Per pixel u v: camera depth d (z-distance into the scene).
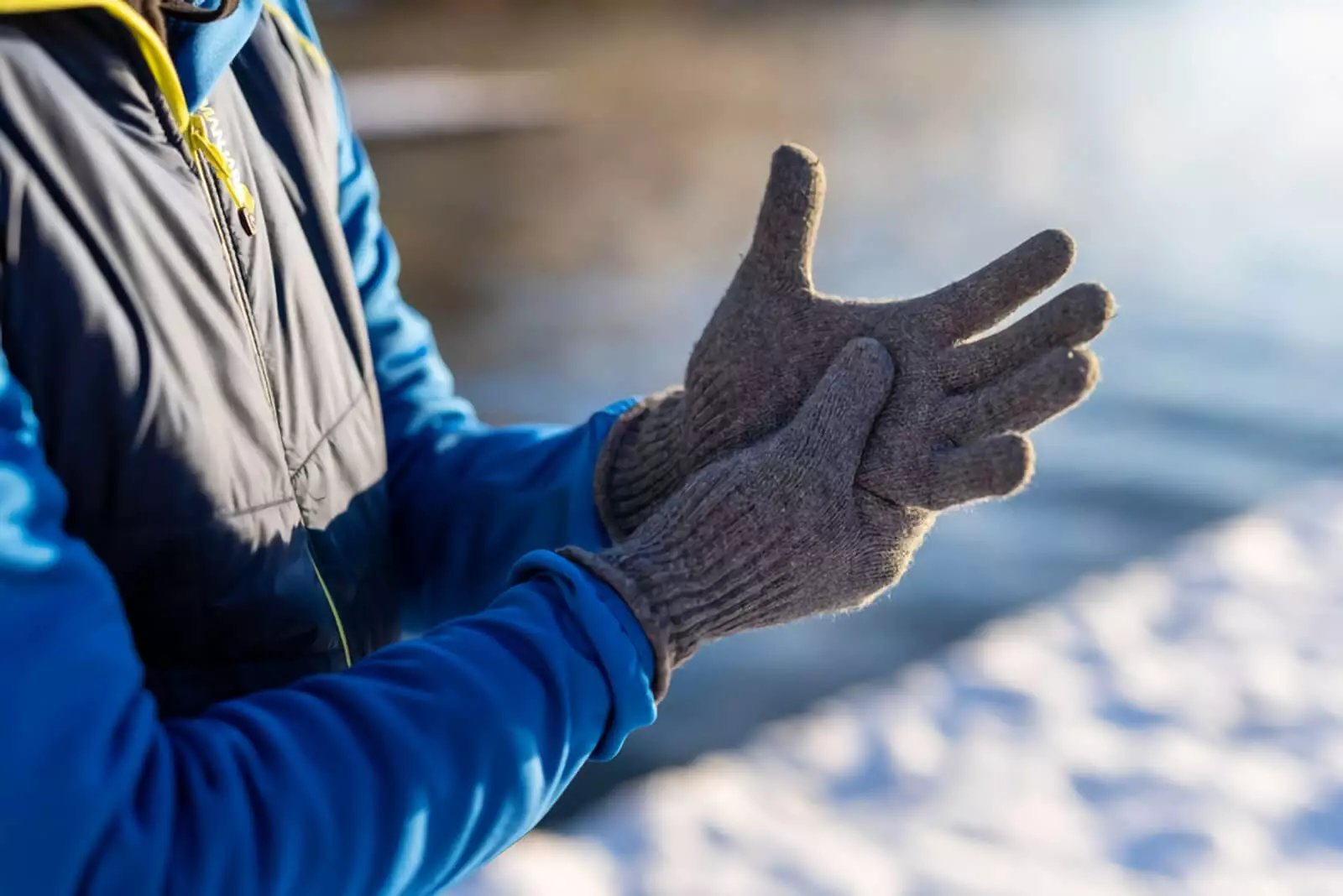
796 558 0.94
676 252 7.09
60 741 0.78
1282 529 3.35
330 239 1.05
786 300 1.00
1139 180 9.34
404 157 9.82
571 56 17.31
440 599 1.15
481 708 0.86
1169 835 2.10
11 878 0.78
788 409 0.99
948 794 2.19
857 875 1.97
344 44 17.58
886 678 2.57
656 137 11.17
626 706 0.89
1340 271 6.57
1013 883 1.97
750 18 24.22
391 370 1.16
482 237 7.36
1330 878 2.01
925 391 0.95
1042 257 0.95
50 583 0.80
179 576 0.90
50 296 0.84
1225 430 4.21
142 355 0.87
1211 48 19.72
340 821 0.83
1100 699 2.50
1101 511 3.49
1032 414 0.93
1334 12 25.64
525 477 1.12
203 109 0.95
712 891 1.91
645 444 1.07
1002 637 2.74
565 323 5.70
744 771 2.23
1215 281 6.42
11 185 0.83
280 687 0.95
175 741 0.83
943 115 12.77
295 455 0.98
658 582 0.92
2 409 0.81
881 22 23.89
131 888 0.79
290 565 0.95
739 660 2.62
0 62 0.84
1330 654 2.67
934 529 3.34
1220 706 2.48
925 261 6.93
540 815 0.88
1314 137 11.35
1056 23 23.70
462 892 1.86
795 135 11.38
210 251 0.91
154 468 0.88
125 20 0.87
